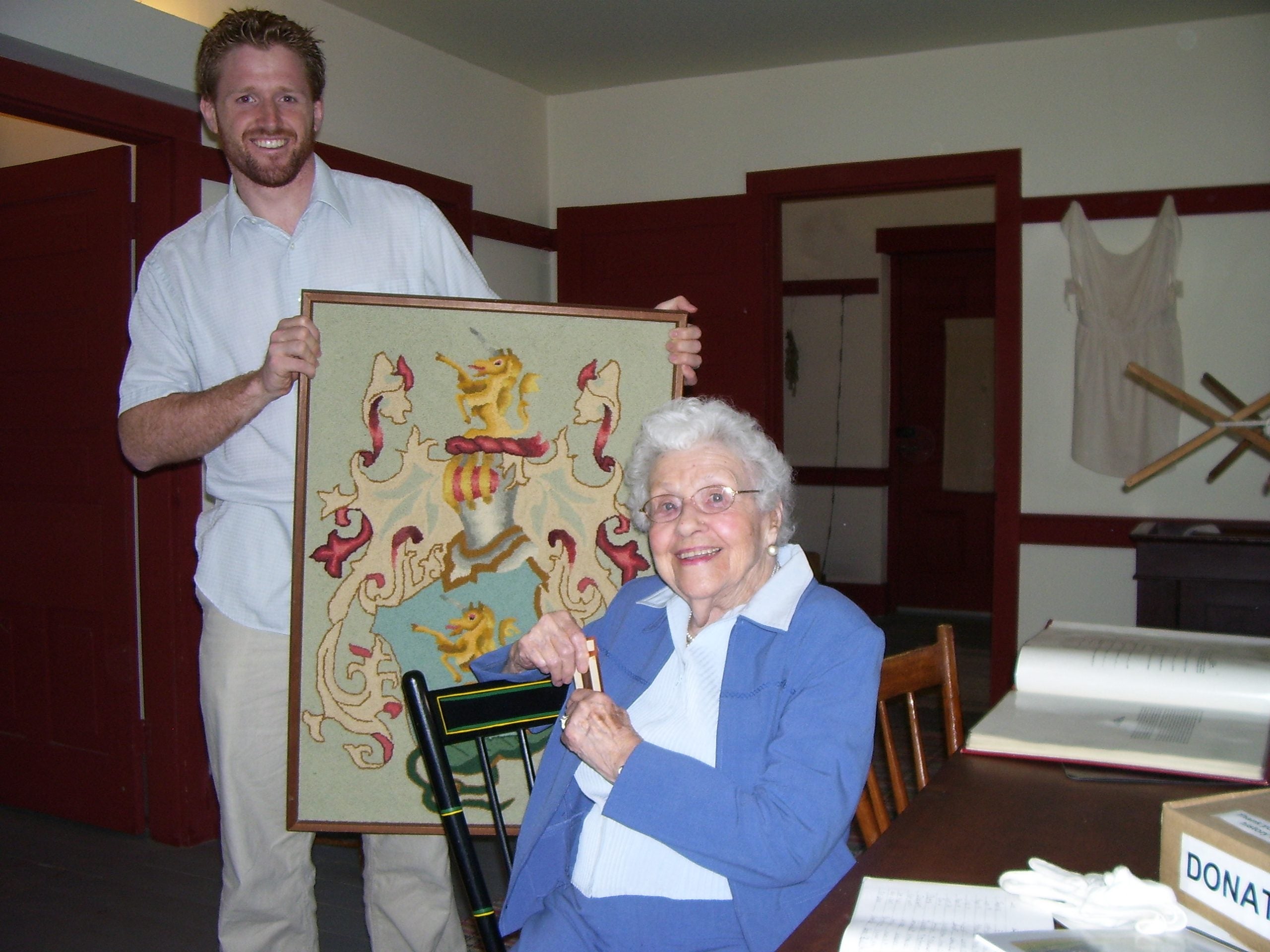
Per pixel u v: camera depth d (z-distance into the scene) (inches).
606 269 199.0
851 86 181.9
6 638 143.1
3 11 102.1
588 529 71.6
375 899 83.0
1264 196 161.0
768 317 190.5
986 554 271.1
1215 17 161.0
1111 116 168.6
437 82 172.2
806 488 282.4
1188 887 37.5
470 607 70.4
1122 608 171.9
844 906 40.8
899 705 196.7
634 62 181.8
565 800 59.5
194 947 108.2
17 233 135.8
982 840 45.6
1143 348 167.6
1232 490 164.9
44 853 130.6
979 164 175.2
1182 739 54.1
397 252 81.7
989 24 163.6
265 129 73.1
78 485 133.6
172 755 131.6
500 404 70.9
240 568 76.2
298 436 68.7
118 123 119.4
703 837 48.4
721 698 54.4
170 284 79.0
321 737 69.2
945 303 271.0
